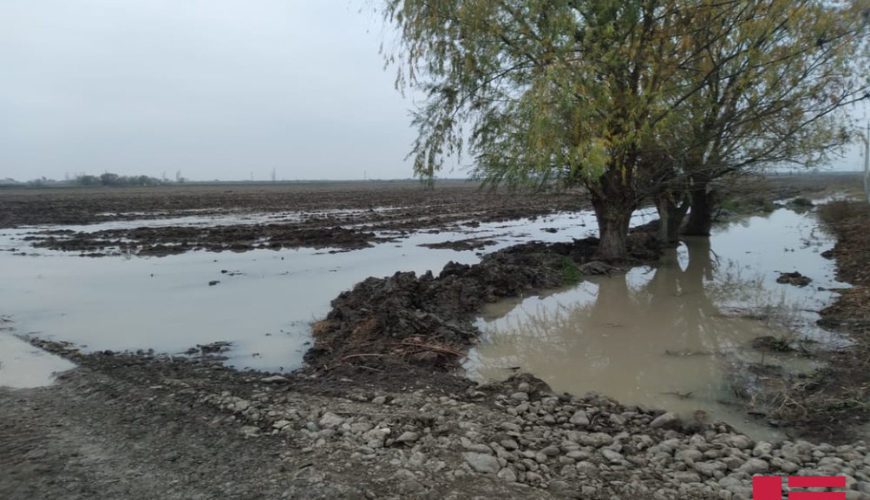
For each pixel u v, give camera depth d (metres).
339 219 31.52
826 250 17.50
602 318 10.41
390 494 4.05
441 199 55.72
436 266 15.60
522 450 4.89
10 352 8.03
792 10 12.62
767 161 14.77
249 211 39.66
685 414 6.04
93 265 16.03
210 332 9.27
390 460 4.57
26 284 13.31
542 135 11.91
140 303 11.36
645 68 13.43
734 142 14.85
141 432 5.17
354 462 4.54
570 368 7.68
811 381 6.61
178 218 33.44
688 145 14.65
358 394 6.19
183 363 7.52
